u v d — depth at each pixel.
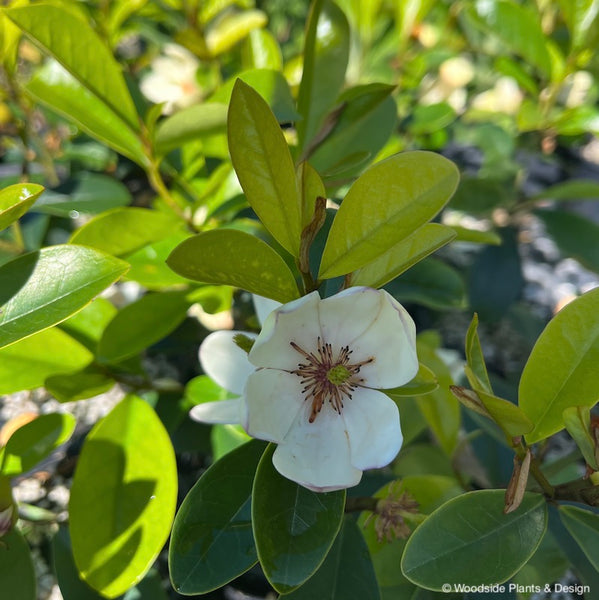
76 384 0.25
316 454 0.19
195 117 0.25
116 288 0.39
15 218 0.20
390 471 0.34
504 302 0.42
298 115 0.26
